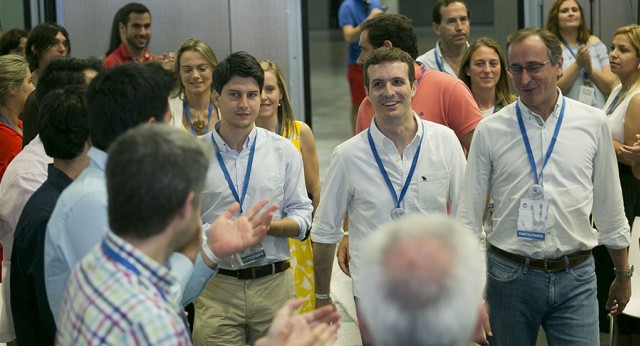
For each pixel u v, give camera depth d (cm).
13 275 272
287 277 370
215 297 358
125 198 189
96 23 729
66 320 189
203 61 473
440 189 356
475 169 357
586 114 349
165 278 189
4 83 434
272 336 189
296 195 368
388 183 353
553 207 343
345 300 584
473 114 424
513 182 349
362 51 440
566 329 353
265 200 258
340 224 367
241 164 359
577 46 670
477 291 136
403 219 144
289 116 443
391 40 429
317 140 1084
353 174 357
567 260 347
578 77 650
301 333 190
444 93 425
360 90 939
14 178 338
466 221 357
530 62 340
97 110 240
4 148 434
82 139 270
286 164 367
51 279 241
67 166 275
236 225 253
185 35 733
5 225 346
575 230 347
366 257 140
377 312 136
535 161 346
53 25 597
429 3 2639
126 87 240
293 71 745
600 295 500
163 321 181
